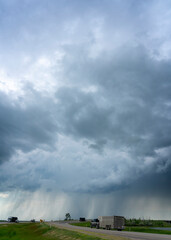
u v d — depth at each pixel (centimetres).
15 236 5403
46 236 4988
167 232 6181
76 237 3894
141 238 3484
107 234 4316
